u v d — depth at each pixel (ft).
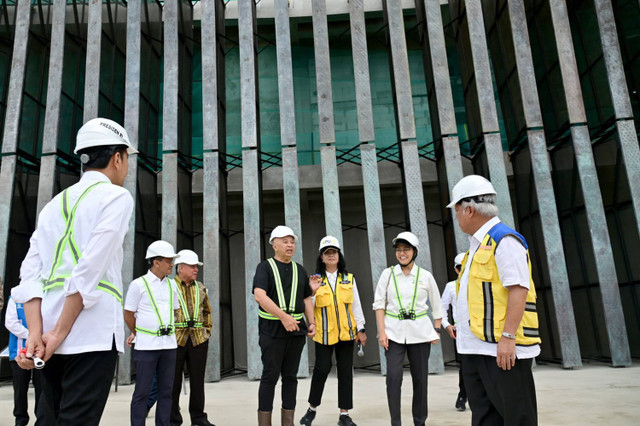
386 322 15.30
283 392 14.42
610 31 33.94
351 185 42.83
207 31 37.83
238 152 44.96
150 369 14.06
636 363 31.17
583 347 35.04
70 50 37.47
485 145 34.27
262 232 37.86
